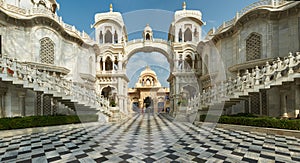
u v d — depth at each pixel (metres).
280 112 10.45
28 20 11.85
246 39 12.39
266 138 6.78
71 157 4.15
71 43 14.68
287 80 8.48
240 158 4.37
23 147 5.57
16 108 10.82
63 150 4.95
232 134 7.66
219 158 4.33
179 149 4.12
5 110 10.18
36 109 11.73
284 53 10.84
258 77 9.64
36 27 12.25
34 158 4.45
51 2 17.23
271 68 9.45
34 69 9.84
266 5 11.04
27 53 12.02
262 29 11.55
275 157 4.48
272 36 11.20
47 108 11.80
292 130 7.21
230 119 9.91
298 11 10.24
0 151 5.12
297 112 9.07
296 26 10.37
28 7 14.84
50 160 4.24
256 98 11.66
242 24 12.62
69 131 8.62
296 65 8.38
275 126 7.87
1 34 11.05
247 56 12.34
